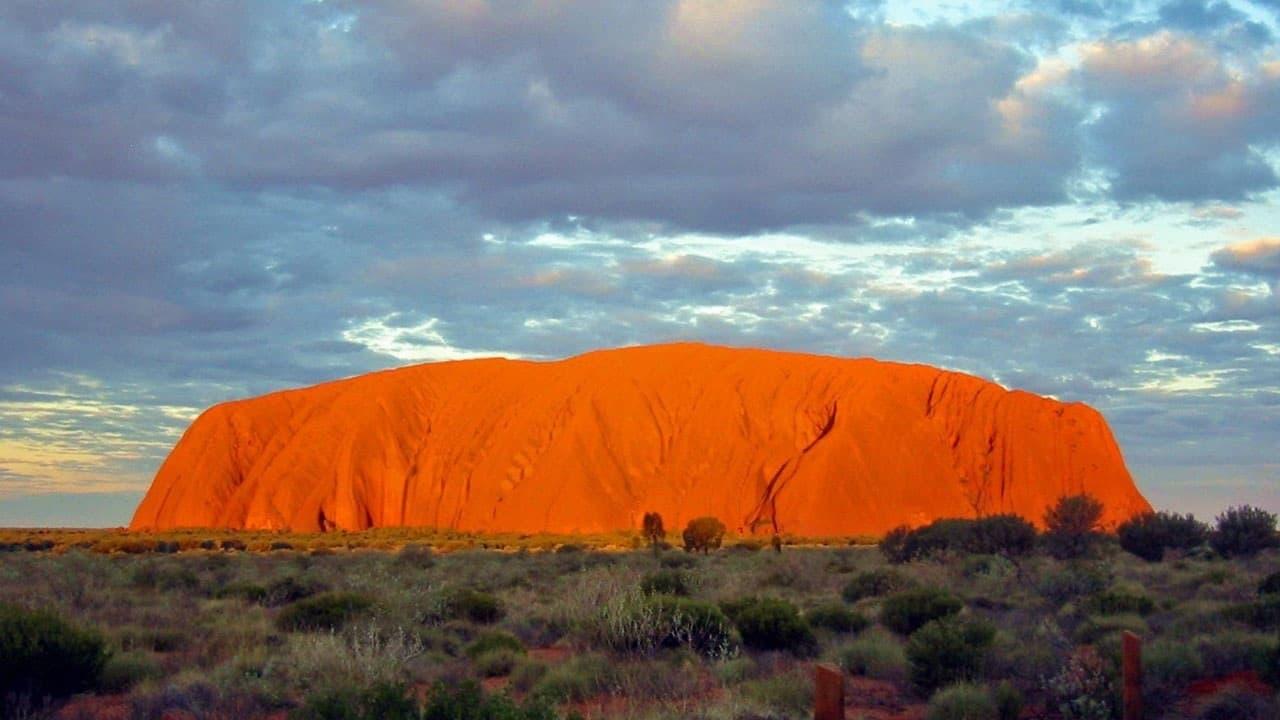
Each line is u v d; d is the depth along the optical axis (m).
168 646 18.02
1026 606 21.16
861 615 20.42
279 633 18.69
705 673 14.36
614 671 13.77
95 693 14.09
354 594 21.05
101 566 35.09
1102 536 41.78
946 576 30.31
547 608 21.38
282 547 69.50
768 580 30.94
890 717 12.72
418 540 81.94
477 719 9.12
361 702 9.83
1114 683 12.19
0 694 13.20
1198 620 18.17
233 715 12.07
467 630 19.89
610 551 57.00
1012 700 12.04
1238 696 12.30
